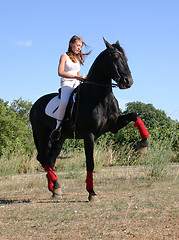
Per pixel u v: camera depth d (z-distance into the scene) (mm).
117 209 4844
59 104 6031
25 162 12750
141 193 6230
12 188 7980
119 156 13094
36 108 6730
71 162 11141
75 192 6926
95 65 5438
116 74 5066
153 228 3771
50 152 6547
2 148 12586
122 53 5191
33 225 4160
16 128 26875
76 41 5996
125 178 8625
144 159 12336
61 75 5773
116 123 5703
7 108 32125
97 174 10055
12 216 4703
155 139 11820
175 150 13164
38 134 6668
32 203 5754
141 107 31078
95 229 3812
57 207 5234
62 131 6070
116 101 5652
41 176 10172
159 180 8055
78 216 4496
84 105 5438
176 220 4082
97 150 12453
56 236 3637
